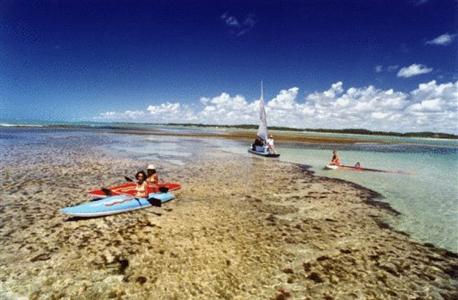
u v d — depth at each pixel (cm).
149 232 1051
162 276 779
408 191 1855
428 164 3244
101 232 1034
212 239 1014
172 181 1836
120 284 738
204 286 744
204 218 1213
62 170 2016
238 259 886
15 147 3117
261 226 1156
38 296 683
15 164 2131
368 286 778
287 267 855
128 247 929
